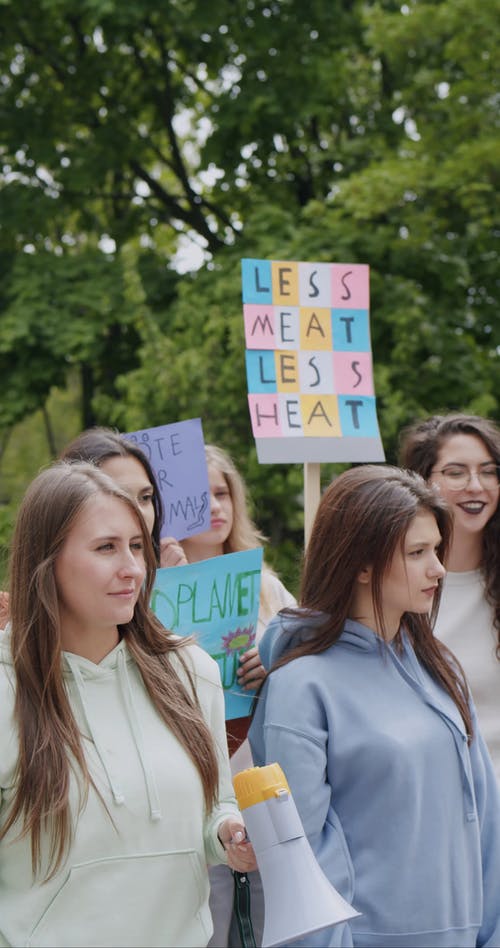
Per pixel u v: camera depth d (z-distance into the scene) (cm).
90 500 228
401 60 1090
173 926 225
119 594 228
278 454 357
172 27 1140
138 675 240
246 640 314
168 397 990
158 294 1136
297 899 212
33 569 229
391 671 270
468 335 1105
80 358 1053
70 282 1120
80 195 1197
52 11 1048
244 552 312
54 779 219
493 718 334
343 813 257
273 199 1203
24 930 216
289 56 1120
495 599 340
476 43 984
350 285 377
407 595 263
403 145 1041
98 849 220
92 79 1194
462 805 266
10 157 1189
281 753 256
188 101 1261
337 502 269
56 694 226
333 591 269
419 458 353
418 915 251
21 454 1702
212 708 248
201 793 234
